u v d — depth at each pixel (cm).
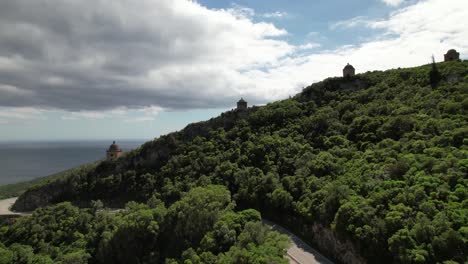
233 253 4881
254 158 8131
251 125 9694
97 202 8600
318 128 8256
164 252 6400
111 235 6725
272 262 4353
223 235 5672
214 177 8156
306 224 5741
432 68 7981
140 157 10419
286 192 6341
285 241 5028
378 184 4947
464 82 6881
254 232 5281
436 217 3850
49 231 7544
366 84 9281
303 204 5819
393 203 4441
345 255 4678
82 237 7231
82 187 10238
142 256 6462
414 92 7519
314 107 9288
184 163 9225
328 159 6569
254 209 6625
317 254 5169
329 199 5181
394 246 3828
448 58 9025
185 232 6388
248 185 7288
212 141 9688
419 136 5750
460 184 4234
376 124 6888
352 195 5081
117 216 7562
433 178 4475
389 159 5397
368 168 5572
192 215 6412
